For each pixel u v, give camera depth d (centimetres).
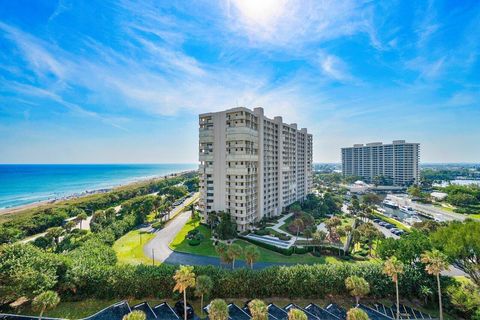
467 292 3453
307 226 7231
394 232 7988
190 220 8862
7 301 3334
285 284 3884
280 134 9544
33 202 14975
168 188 14775
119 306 3584
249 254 4206
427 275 3912
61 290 3644
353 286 3566
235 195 7488
